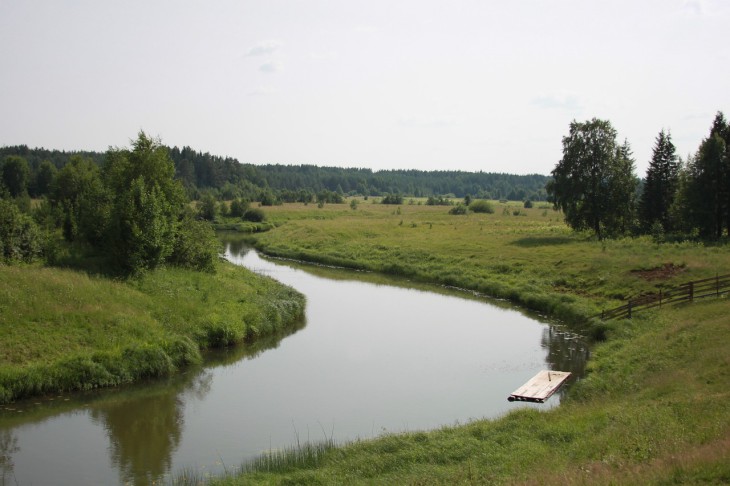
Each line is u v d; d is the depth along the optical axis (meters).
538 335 35.78
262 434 20.88
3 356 24.09
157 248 36.44
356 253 70.25
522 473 13.52
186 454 19.08
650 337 29.20
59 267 34.12
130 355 26.48
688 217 63.38
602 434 15.96
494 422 19.42
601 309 38.84
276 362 30.08
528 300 45.00
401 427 21.58
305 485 15.06
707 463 11.55
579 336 35.34
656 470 11.72
